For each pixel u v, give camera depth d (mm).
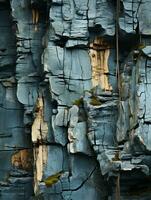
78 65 25391
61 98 25109
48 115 25422
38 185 24859
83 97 24953
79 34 25375
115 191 24078
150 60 24266
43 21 26797
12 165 26594
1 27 27672
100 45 25688
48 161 25109
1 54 27422
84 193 24547
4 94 27109
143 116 23797
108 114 24594
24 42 26594
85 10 25484
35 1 26391
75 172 24609
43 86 25703
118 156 23922
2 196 26016
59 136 24969
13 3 26797
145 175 23750
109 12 25484
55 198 24500
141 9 25031
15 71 26891
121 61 25656
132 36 25125
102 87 25344
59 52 25375
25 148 26703
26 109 26203
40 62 26469
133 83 24484
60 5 25547
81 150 24453
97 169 24641
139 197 24188
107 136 24422
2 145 26781
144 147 23562
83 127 24609
